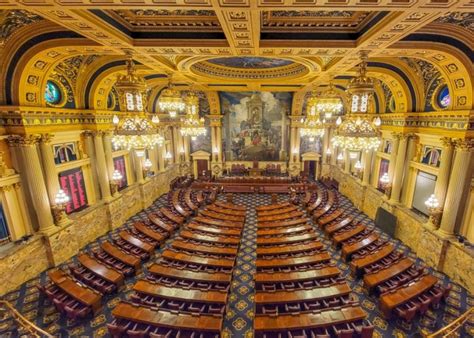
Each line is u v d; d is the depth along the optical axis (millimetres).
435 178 10531
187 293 7219
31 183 9125
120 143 7316
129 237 10859
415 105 11273
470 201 9086
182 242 10094
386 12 5109
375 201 14523
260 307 6988
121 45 6902
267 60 12102
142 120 7367
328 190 18359
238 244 10328
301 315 6387
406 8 4098
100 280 8516
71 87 10797
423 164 11211
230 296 8461
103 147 12828
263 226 11984
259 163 23188
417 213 11555
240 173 23078
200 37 6887
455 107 8852
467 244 8906
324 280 7898
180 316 6406
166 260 9141
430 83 10336
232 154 23141
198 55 8078
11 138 8648
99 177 12688
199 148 23062
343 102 19766
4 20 6523
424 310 7324
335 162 21906
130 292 8594
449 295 8328
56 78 9992
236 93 21484
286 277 7895
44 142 9430
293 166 22609
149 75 13578
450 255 9219
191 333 6195
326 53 7547
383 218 13195
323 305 6988
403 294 7387
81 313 7215
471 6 4004
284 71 13852
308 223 12992
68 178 11125
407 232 11656
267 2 3979
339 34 6770
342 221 12477
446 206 9438
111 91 13344
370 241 10359
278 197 19141
